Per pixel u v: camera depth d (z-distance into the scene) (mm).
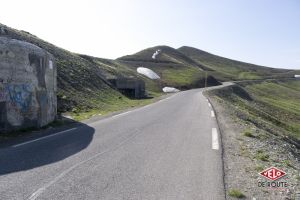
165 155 9117
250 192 6453
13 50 12766
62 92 29234
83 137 11805
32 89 13750
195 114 20203
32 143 10625
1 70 12266
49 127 14594
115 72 73625
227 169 7953
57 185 6516
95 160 8484
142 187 6480
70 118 18672
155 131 13281
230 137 12602
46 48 43281
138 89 54656
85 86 38000
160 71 129000
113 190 6281
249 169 8078
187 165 8117
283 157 11086
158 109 23891
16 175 7133
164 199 5887
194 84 103500
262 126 26188
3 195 5938
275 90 159875
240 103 66188
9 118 12516
